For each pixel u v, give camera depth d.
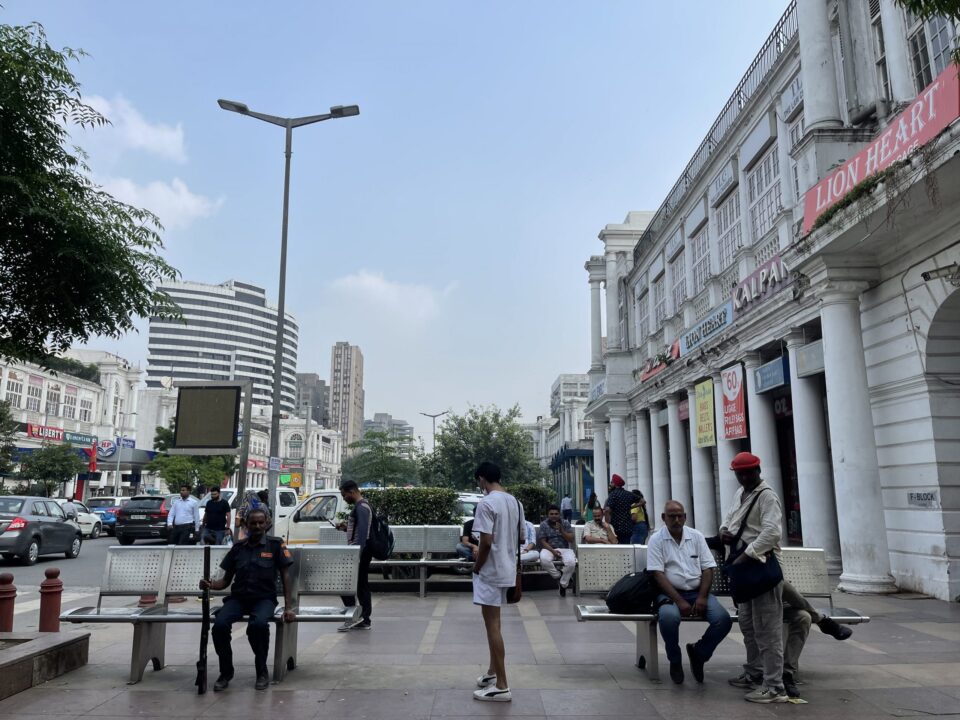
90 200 6.18
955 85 7.55
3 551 15.77
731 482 16.84
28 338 6.24
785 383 13.66
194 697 5.26
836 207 9.62
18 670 5.37
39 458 40.97
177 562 6.45
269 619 5.59
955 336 9.60
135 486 60.84
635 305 28.05
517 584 5.43
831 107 11.17
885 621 7.89
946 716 4.66
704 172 19.06
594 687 5.43
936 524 9.45
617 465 27.58
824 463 12.41
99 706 5.02
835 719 4.62
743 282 15.30
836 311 10.60
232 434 13.07
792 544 16.16
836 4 12.64
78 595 11.45
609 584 6.27
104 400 60.94
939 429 9.53
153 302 6.50
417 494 12.93
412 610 9.47
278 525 15.22
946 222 9.07
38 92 5.77
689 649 5.60
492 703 5.02
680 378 20.39
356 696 5.23
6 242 5.69
